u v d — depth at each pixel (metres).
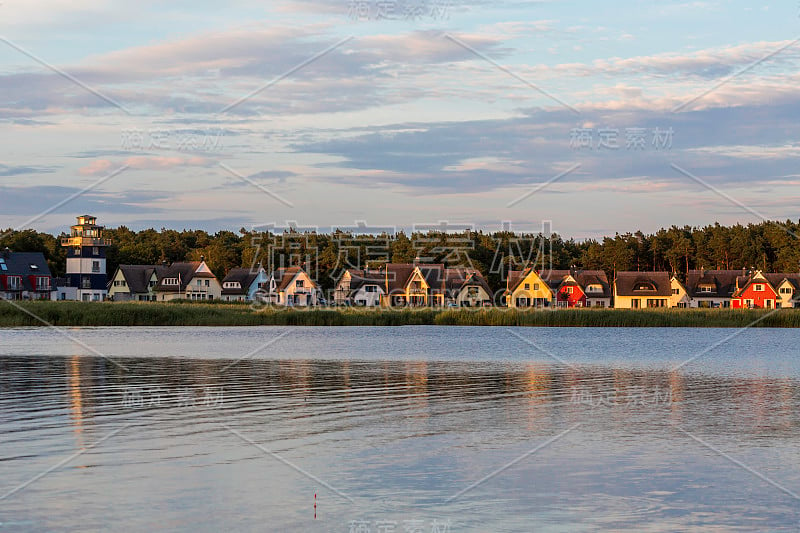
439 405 34.59
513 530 19.05
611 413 32.97
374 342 72.62
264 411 32.59
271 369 48.09
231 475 22.89
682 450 26.16
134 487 21.67
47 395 36.25
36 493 21.09
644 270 179.62
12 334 76.81
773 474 23.41
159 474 22.84
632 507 20.58
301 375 45.06
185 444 26.36
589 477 23.06
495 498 21.17
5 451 25.11
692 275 164.50
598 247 176.00
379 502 20.84
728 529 19.14
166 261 188.62
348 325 98.00
